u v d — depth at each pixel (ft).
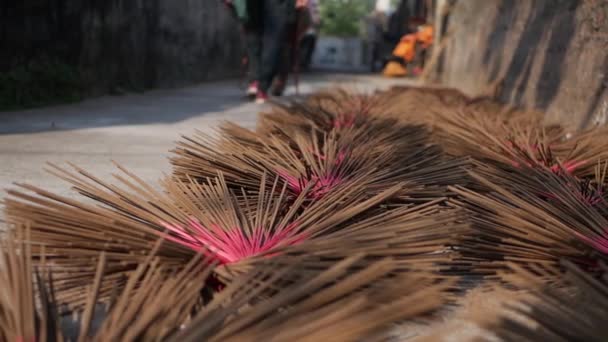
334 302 2.24
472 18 19.26
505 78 13.17
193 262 2.51
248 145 5.65
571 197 4.02
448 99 12.21
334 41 85.46
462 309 2.99
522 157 5.48
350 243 2.89
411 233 3.11
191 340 1.92
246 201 3.87
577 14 9.05
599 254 3.14
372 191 4.16
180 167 4.65
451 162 4.80
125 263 2.77
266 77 18.04
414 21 42.29
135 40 20.53
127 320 2.13
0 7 13.61
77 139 9.43
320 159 5.21
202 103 17.47
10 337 1.99
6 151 8.04
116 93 18.92
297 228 3.39
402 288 2.30
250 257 2.95
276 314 2.10
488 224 3.58
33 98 14.34
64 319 2.64
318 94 11.84
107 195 3.52
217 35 30.76
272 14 17.52
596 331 2.09
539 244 3.43
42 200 3.05
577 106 8.45
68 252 2.83
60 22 15.75
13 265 2.43
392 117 7.88
